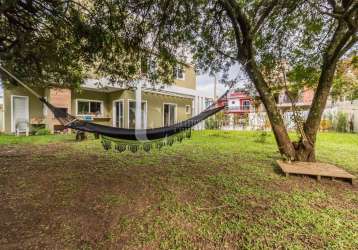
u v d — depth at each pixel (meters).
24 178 3.84
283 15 4.41
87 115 11.12
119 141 3.79
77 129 3.59
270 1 4.03
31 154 5.87
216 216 2.58
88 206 2.80
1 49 4.45
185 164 4.95
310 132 4.69
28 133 9.88
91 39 4.41
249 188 3.45
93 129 3.68
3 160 5.16
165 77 6.26
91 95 11.77
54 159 5.32
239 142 8.50
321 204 2.93
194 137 10.12
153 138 3.86
